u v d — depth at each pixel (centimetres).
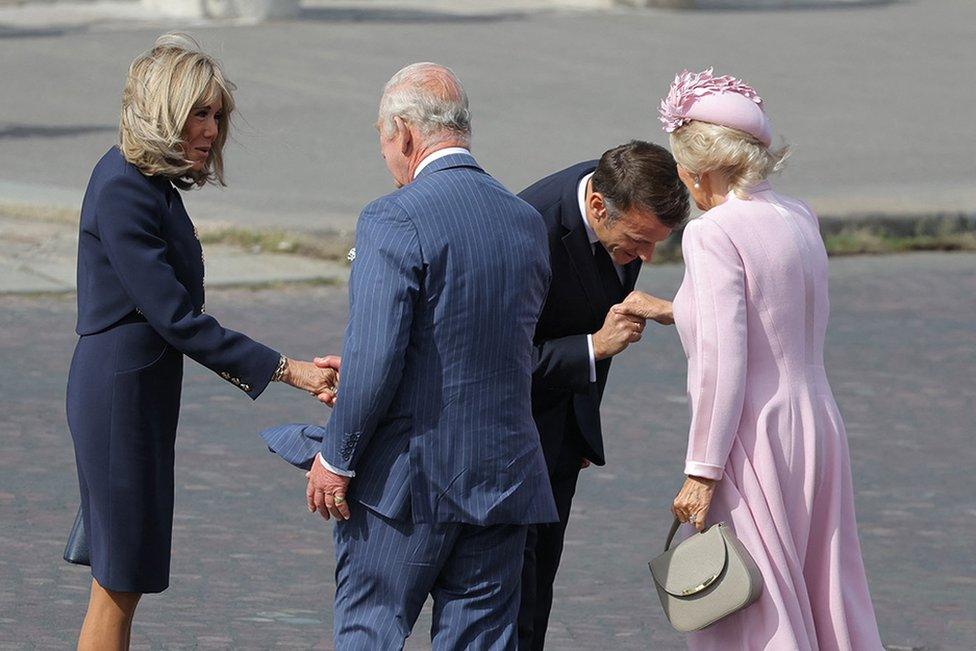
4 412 3212
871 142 7694
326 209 5753
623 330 1772
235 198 5925
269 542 2545
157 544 1722
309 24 10988
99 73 9012
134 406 1681
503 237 1588
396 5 12181
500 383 1596
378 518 1600
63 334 3931
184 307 1659
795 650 1628
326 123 7762
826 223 5669
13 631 2123
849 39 11119
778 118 8281
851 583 1714
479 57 9888
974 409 3525
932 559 2562
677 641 2178
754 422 1655
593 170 1819
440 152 1611
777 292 1648
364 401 1534
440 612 1645
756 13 12294
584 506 2783
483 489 1595
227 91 1705
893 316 4497
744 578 1623
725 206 1669
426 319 1558
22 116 7712
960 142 7788
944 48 10906
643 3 12281
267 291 4556
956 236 5691
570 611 2286
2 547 2456
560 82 9144
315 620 2214
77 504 2683
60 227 5272
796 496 1669
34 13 11294
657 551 2559
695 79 1684
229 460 2977
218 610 2236
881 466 3081
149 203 1656
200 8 11144
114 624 1741
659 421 3353
